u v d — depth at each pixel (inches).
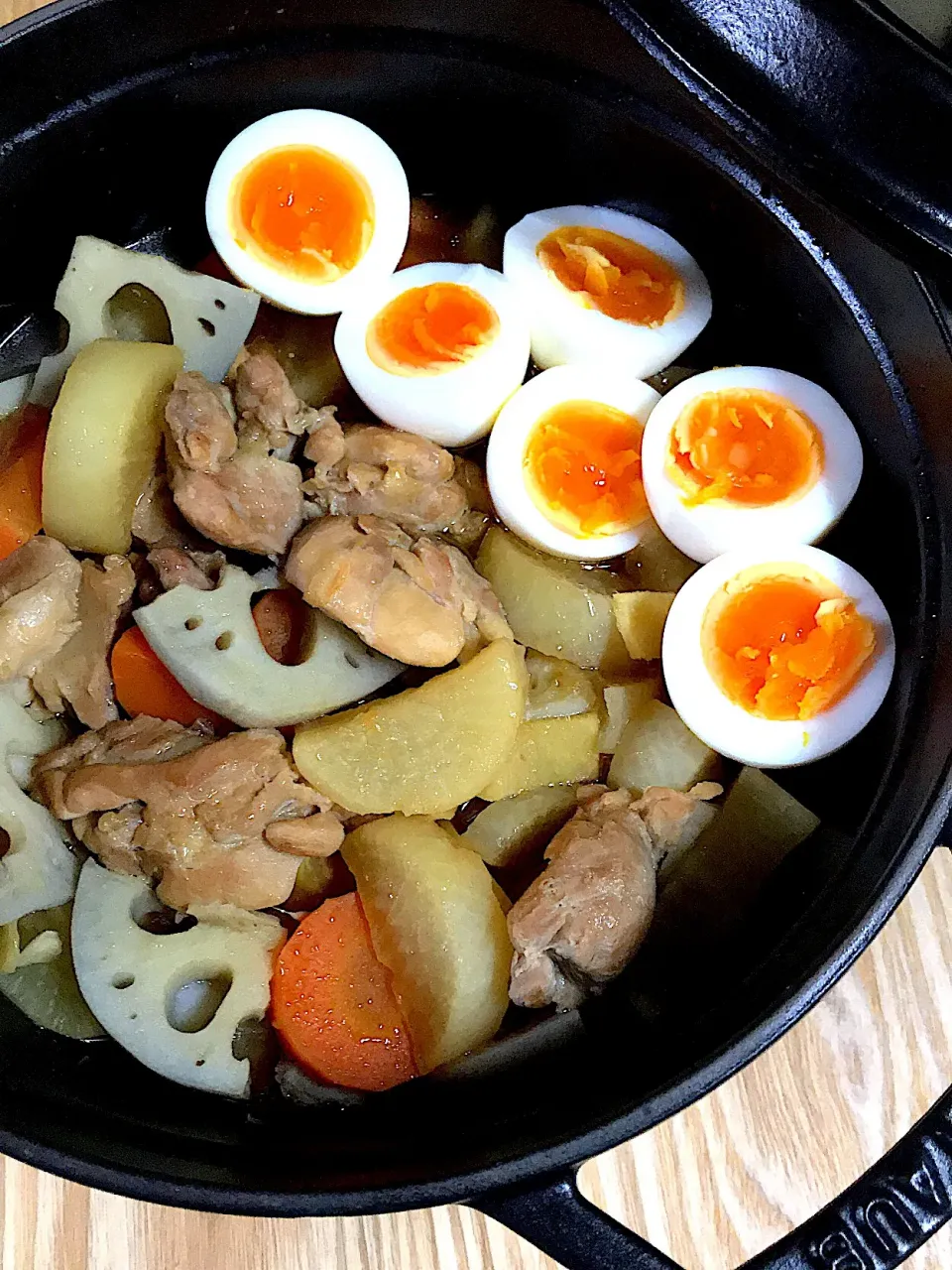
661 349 11.1
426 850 9.7
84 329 10.7
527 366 11.5
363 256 11.1
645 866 9.9
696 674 10.2
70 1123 8.7
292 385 11.4
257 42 10.3
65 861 9.9
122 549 10.5
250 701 9.9
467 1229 10.4
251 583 10.2
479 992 9.5
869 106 7.1
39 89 9.9
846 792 9.9
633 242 11.3
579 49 10.2
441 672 10.5
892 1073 10.7
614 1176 10.4
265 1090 9.8
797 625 10.1
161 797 9.5
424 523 11.0
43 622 9.7
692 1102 7.9
